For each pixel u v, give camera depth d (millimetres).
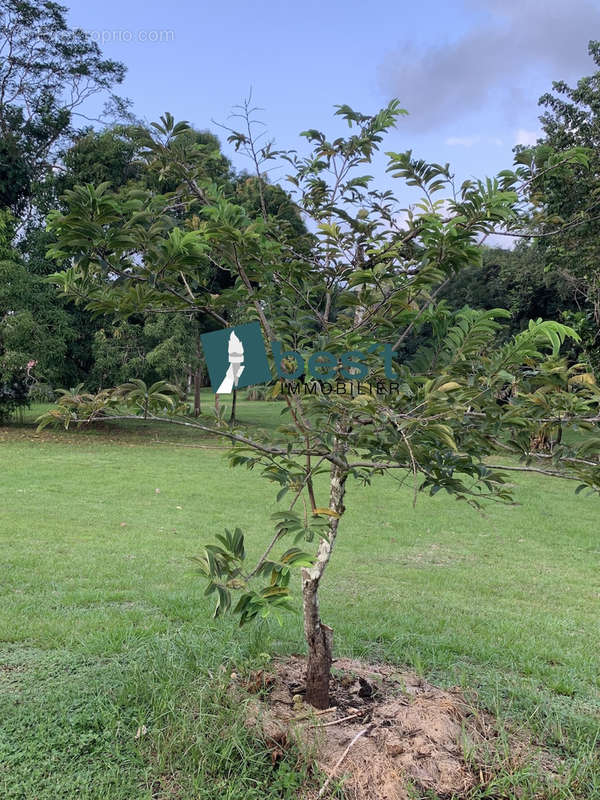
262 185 2902
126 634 3686
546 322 2043
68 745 2529
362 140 2869
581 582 5809
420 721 2699
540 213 2732
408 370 2322
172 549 5980
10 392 16984
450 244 2158
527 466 2227
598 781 2424
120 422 19469
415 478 1753
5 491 8578
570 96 12273
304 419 2332
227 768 2393
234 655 3334
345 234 2885
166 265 2084
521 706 3045
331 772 2367
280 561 2092
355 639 3883
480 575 5867
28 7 16094
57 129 17625
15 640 3611
